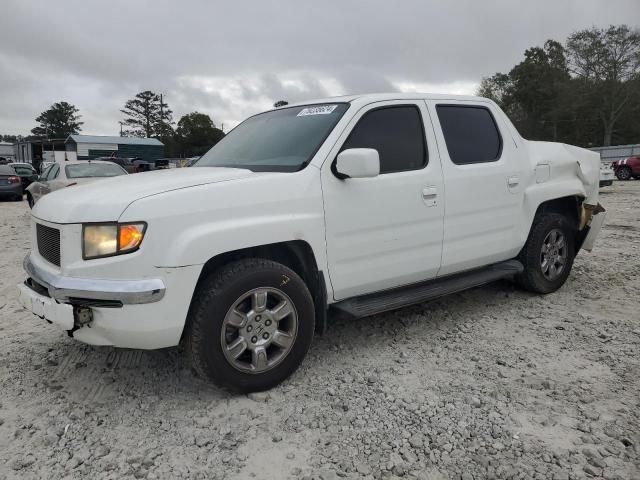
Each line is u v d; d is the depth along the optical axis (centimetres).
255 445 282
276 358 338
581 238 571
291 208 337
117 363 384
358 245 369
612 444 274
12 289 607
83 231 297
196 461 269
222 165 402
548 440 279
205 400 330
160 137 9825
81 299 296
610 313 471
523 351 392
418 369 366
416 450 273
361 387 341
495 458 265
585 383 339
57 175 1154
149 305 293
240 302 321
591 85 6116
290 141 387
